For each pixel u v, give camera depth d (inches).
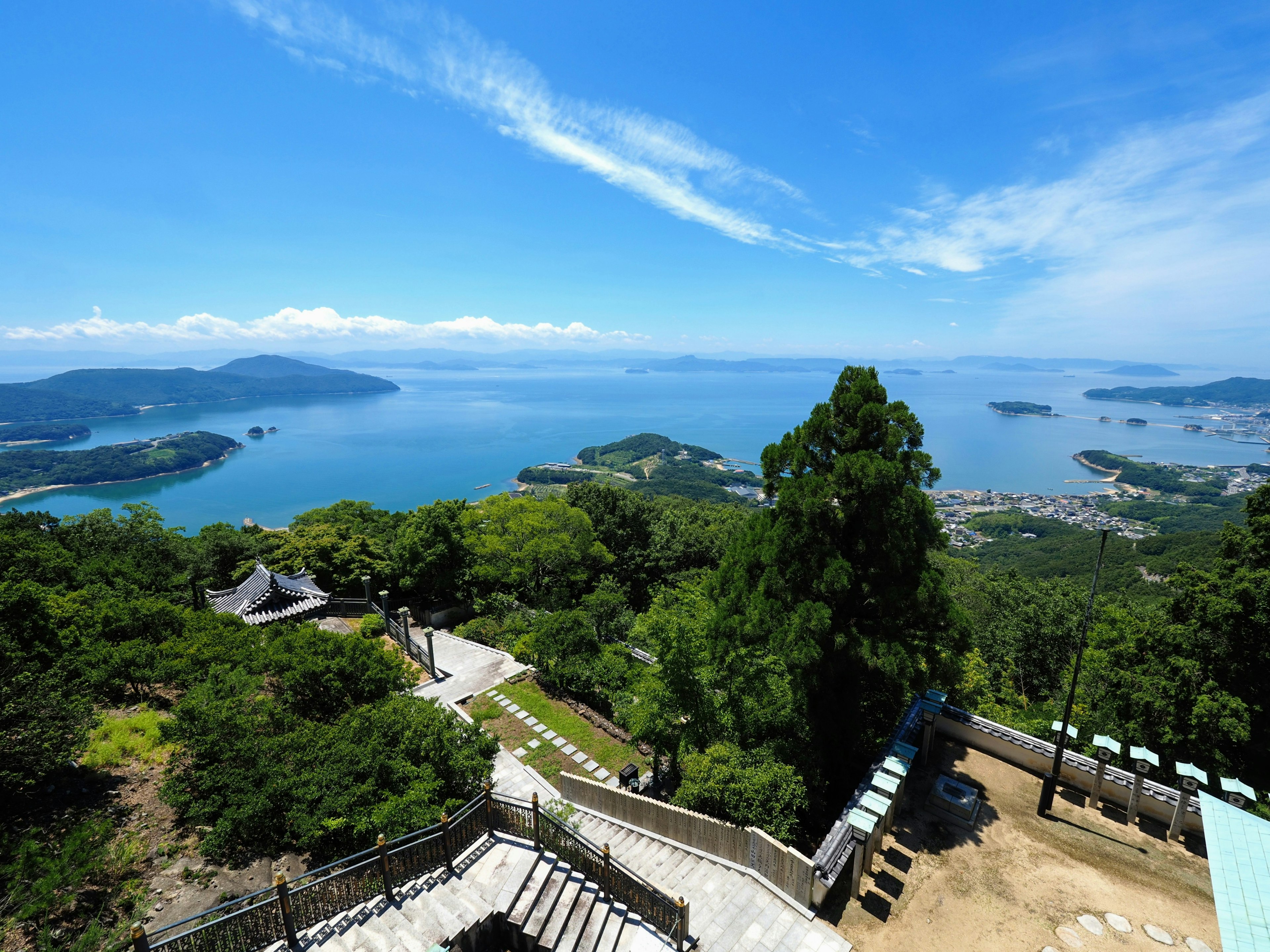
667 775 623.2
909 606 540.4
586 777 618.8
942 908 374.6
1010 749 523.2
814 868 366.0
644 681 639.1
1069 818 454.3
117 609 717.9
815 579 553.3
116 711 570.9
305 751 451.8
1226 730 520.4
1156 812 441.7
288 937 301.7
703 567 1558.8
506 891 350.9
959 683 745.0
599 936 331.0
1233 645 558.9
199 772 430.9
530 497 1513.3
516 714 756.6
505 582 1277.1
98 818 408.2
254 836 398.9
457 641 1012.5
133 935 255.8
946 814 460.4
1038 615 1105.4
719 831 430.9
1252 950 263.0
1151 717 584.4
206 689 503.8
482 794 401.7
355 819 392.8
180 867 376.2
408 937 310.8
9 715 388.5
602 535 1579.7
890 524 527.5
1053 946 346.3
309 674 598.5
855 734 588.1
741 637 581.6
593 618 954.7
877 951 345.7
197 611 928.9
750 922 366.3
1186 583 616.4
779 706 560.4
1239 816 333.4
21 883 318.3
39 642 555.8
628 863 439.5
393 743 485.7
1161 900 378.0
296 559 1304.1
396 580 1352.1
